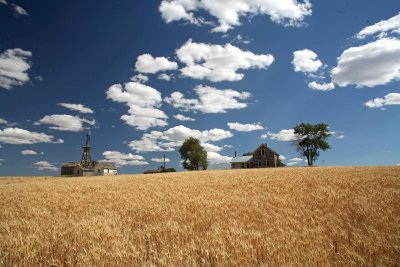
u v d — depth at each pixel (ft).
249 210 41.88
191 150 373.20
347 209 40.47
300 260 20.75
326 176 95.35
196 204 48.91
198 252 24.16
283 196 56.03
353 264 20.03
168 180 114.11
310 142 312.91
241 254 22.36
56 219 38.34
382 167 140.67
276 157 294.66
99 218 37.42
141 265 22.16
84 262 22.00
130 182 111.04
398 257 21.47
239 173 142.00
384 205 41.70
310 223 33.01
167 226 31.96
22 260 22.43
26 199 64.59
